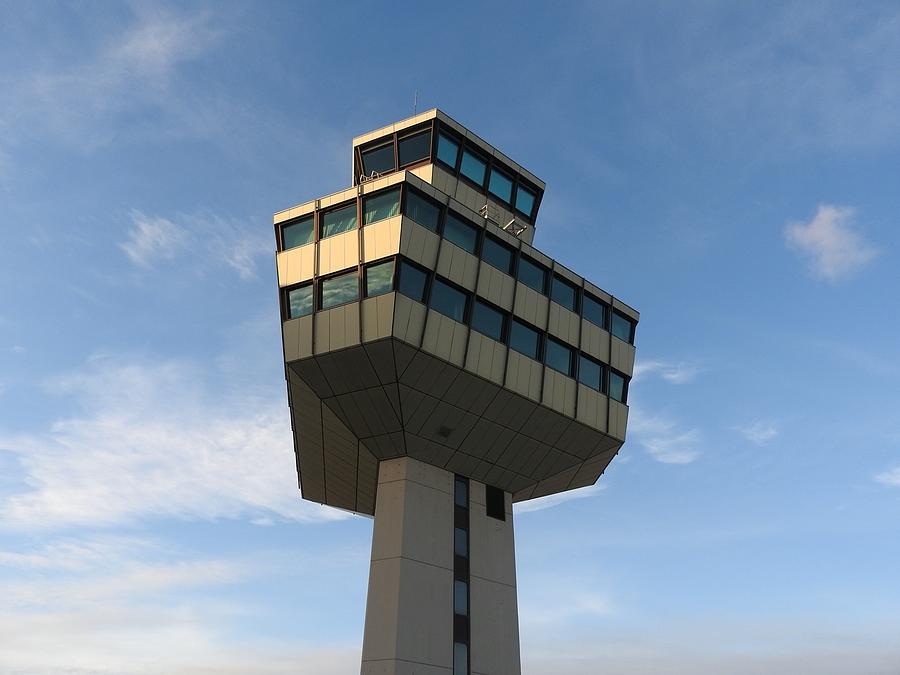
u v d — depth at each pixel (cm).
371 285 4212
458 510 4725
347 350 4147
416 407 4359
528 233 5609
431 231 4347
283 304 4444
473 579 4603
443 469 4734
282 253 4525
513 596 4753
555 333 4825
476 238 4597
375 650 4156
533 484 5159
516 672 4553
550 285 4900
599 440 4969
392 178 4344
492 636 4534
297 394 4534
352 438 4672
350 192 4431
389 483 4581
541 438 4812
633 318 5341
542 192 5784
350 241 4341
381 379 4241
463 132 5366
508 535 4919
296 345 4291
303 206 4544
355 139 5469
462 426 4556
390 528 4441
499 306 4569
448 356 4241
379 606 4259
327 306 4288
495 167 5550
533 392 4600
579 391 4856
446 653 4288
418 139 5300
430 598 4347
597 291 5156
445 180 5225
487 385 4416
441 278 4344
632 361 5259
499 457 4838
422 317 4172
